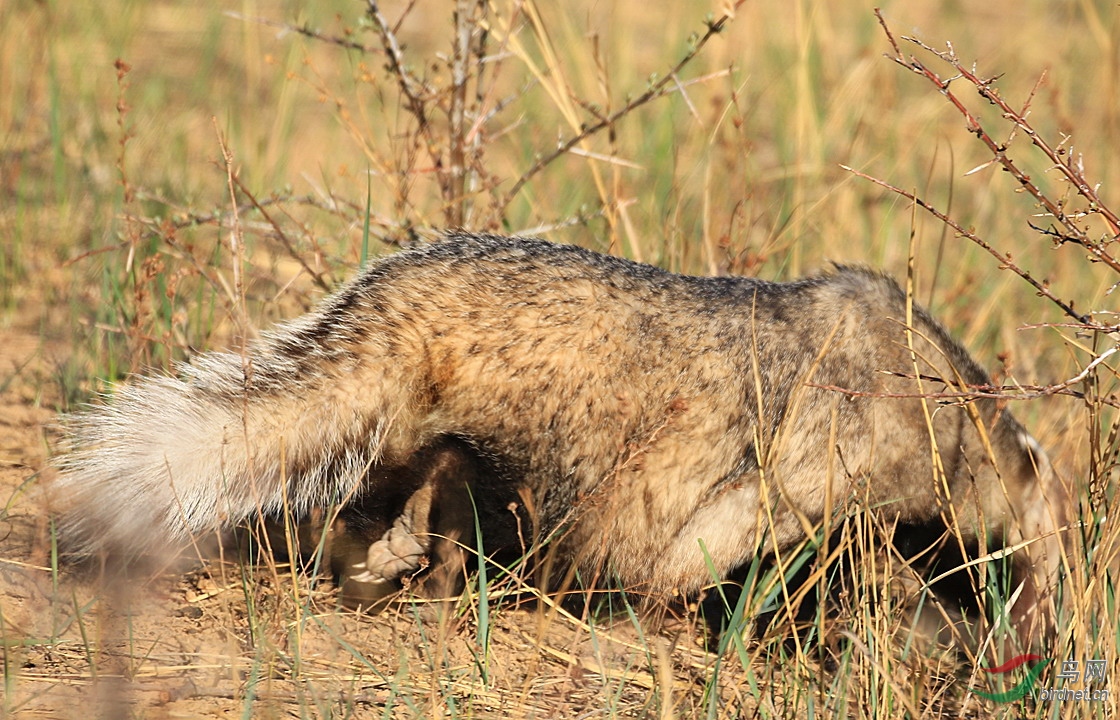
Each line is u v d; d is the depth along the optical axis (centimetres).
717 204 1286
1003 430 888
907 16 2364
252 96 1659
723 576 837
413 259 841
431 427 808
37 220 1305
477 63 1123
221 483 791
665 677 721
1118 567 822
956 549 891
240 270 934
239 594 823
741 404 829
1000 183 1571
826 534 767
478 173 1138
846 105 1736
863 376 853
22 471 928
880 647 775
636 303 827
